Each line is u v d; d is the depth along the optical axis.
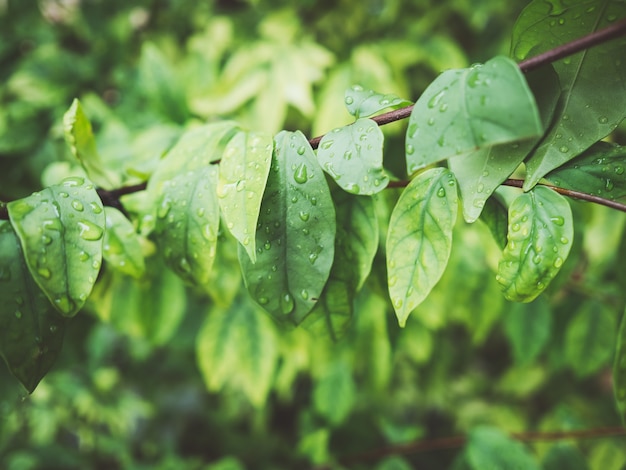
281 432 0.75
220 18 0.55
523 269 0.19
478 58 0.57
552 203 0.19
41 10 0.56
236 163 0.20
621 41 0.19
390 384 0.67
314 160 0.20
